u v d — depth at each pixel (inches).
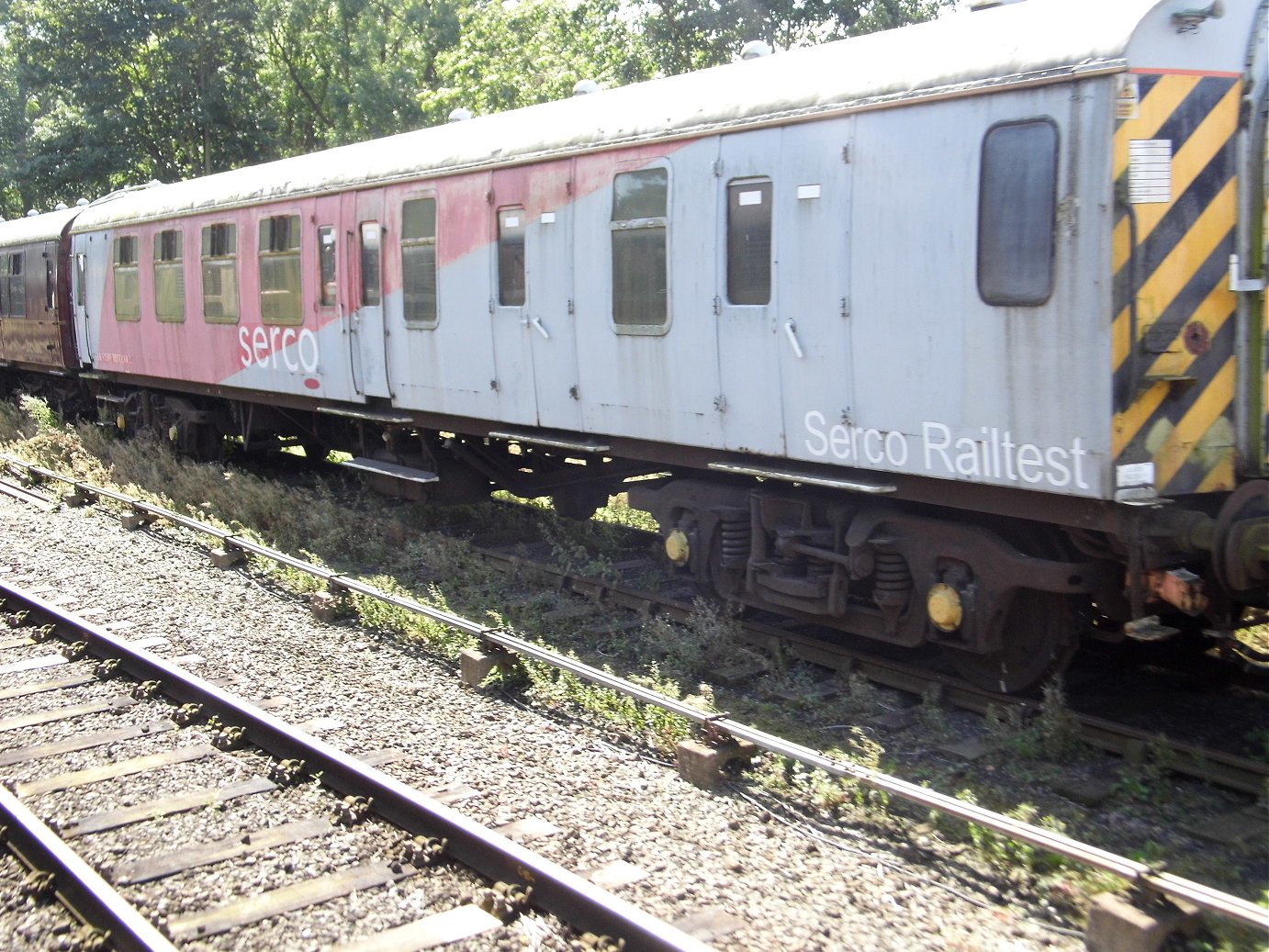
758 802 202.4
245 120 1264.8
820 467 268.8
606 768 216.8
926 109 230.5
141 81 1250.0
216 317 511.8
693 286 286.7
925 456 238.2
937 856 181.6
